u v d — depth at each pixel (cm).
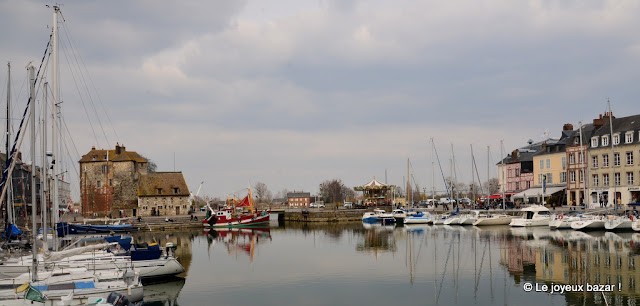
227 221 7694
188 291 2744
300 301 2489
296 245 4947
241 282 2975
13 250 3269
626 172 7300
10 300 1948
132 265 2731
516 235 5375
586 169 7994
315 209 10275
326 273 3231
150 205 8925
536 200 8981
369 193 10231
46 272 2461
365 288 2756
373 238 5531
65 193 10894
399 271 3247
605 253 3750
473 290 2647
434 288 2720
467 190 15925
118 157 8888
